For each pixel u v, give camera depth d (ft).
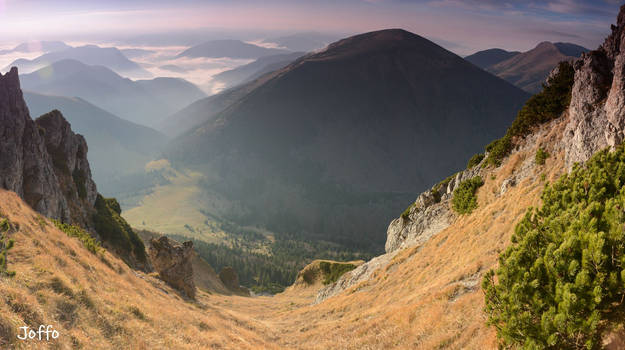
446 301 70.13
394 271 138.21
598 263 30.19
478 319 55.26
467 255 95.35
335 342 85.20
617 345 28.02
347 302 131.95
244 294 413.80
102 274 85.30
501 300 38.83
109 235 219.61
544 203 49.47
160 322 72.02
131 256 227.81
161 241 140.56
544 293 34.17
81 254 89.45
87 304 59.52
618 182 43.57
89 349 48.08
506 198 110.42
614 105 71.31
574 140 88.58
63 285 59.57
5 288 47.06
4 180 141.28
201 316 100.78
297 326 125.29
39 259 65.57
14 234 72.18
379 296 120.47
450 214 157.99
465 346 51.55
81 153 246.06
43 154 180.65
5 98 163.22
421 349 58.85
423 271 113.29
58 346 43.57
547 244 38.34
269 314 189.26
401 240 201.98
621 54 72.33
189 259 146.41
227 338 86.12
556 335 30.89
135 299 79.77
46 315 48.73
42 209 158.20
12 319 41.65
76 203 208.64
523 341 34.91
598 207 36.42
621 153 48.70
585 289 30.48
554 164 100.73
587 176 48.57
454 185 180.14
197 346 69.56
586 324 29.35
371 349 71.00
